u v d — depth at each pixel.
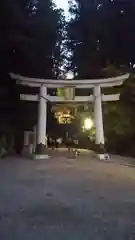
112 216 5.32
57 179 9.34
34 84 17.08
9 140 19.47
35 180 9.16
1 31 16.61
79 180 9.19
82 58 23.81
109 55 21.50
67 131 29.19
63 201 6.46
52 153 19.69
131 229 4.59
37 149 16.45
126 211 5.66
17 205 6.11
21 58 19.72
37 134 17.16
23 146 18.94
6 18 16.23
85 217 5.25
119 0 20.39
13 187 8.02
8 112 19.70
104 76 21.23
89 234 4.35
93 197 6.86
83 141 25.91
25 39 18.06
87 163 13.99
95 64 22.77
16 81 17.02
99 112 17.02
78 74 24.39
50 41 22.30
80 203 6.28
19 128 20.62
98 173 10.72
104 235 4.31
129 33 20.33
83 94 23.89
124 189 7.79
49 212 5.57
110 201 6.46
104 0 21.72
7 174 10.34
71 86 17.17
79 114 22.66
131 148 18.83
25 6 19.53
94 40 22.62
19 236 4.25
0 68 18.25
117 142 20.31
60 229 4.58
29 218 5.18
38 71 22.06
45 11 21.08
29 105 20.48
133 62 20.58
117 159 15.89
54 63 26.05
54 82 17.09
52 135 29.48
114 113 19.81
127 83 18.28
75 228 4.63
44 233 4.38
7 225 4.77
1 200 6.54
